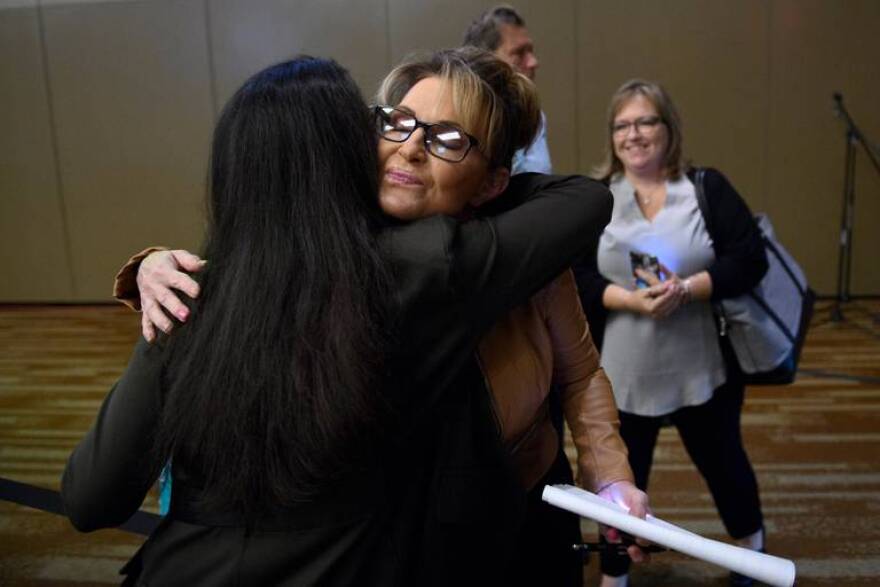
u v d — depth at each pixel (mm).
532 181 1119
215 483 853
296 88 893
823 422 3691
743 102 5980
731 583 2447
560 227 987
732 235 2195
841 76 5844
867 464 3209
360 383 798
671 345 2213
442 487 941
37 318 6496
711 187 2238
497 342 1042
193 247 6805
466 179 1005
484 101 1000
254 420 800
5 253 7023
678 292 2133
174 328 866
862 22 5750
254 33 6414
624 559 2266
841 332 5273
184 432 831
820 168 5992
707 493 3027
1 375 4832
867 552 2549
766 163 6039
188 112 6602
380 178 980
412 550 919
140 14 6504
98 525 919
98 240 6902
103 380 4688
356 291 818
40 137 6797
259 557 857
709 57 5965
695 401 2209
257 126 870
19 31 6645
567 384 1248
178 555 893
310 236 831
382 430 848
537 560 1151
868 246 6051
